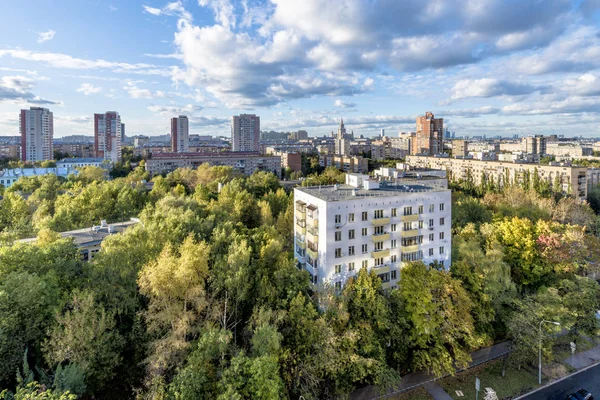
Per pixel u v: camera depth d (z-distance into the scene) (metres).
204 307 41.44
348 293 45.12
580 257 62.56
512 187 128.12
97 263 46.31
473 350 51.25
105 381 38.34
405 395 42.50
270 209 93.44
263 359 32.16
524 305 47.88
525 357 45.81
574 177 125.44
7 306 34.19
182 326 36.41
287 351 37.16
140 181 141.00
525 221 67.94
